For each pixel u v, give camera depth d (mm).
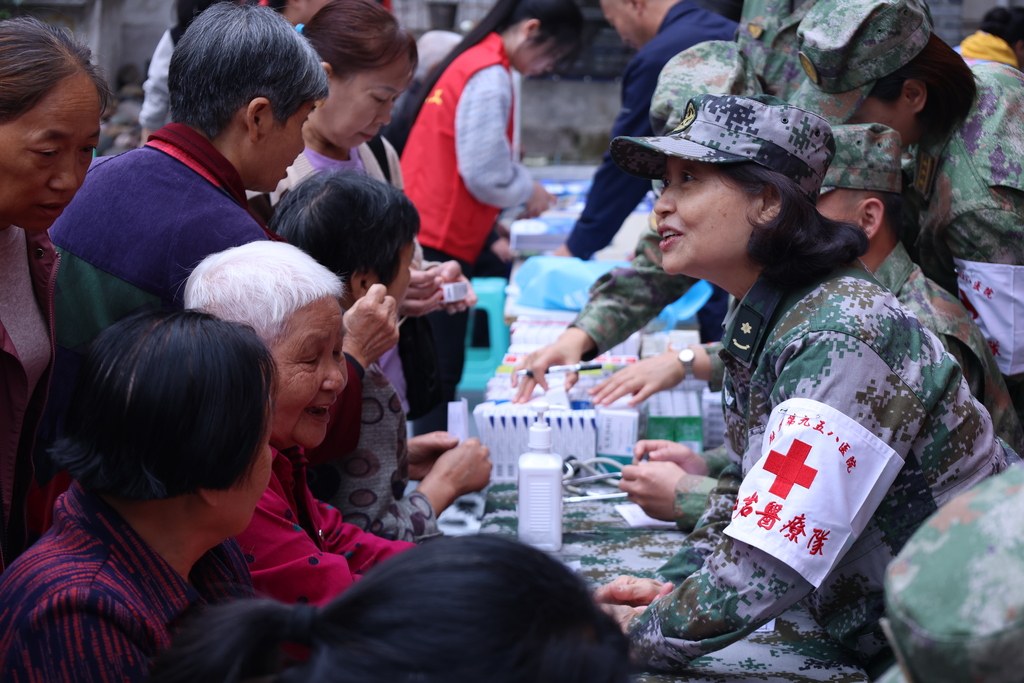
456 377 3572
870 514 1262
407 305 2279
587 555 1750
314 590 1312
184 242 1581
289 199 1806
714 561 1284
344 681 546
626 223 4691
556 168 7266
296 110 1695
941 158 1880
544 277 3076
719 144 1378
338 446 1645
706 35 3262
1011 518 524
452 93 3471
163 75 3320
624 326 2287
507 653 548
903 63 1758
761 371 1372
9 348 1386
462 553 594
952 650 502
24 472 1506
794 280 1355
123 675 935
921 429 1295
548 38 3533
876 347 1273
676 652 1306
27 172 1225
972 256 1878
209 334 983
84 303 1621
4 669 946
